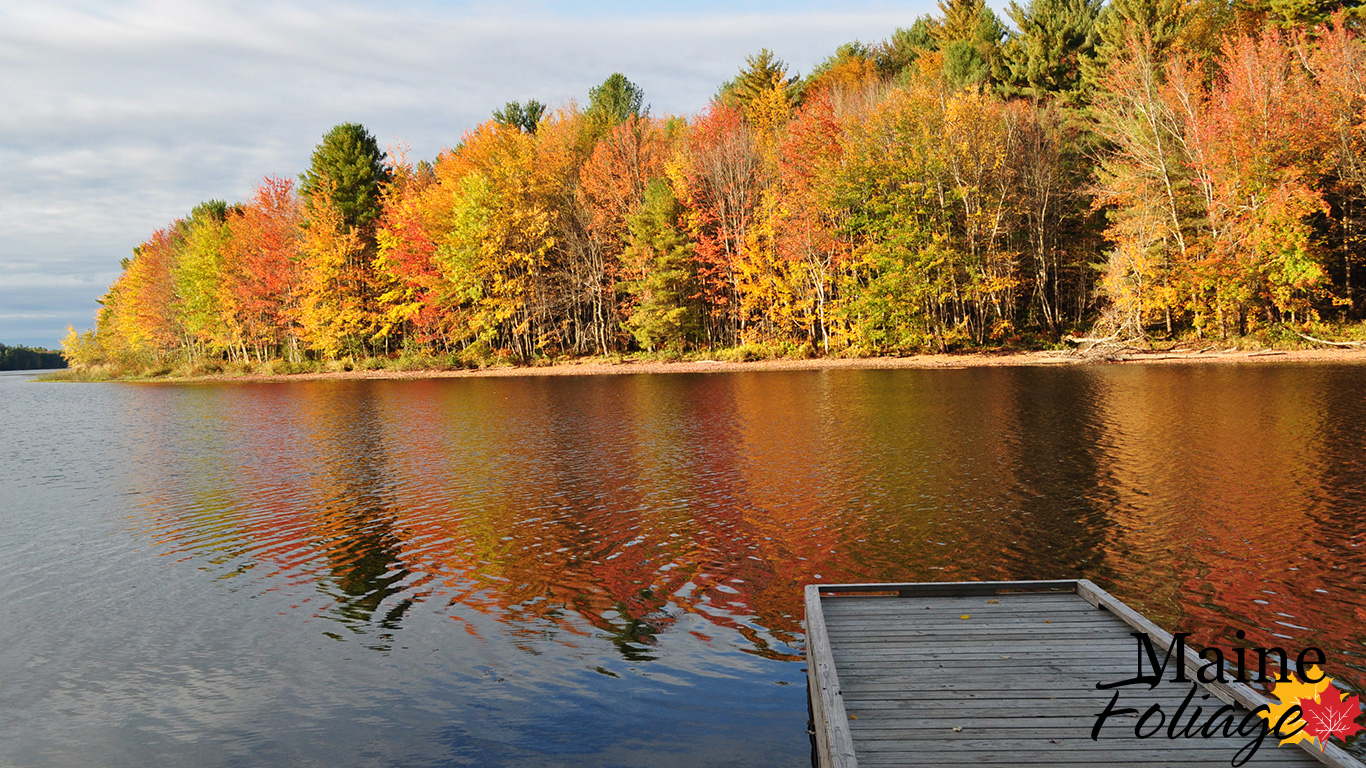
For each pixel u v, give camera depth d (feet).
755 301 183.73
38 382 318.86
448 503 52.65
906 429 73.67
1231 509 42.70
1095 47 179.32
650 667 26.86
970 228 163.94
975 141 164.45
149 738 23.52
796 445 67.97
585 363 193.36
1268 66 136.46
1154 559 35.45
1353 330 130.72
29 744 23.38
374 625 31.83
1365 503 42.78
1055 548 37.55
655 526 44.62
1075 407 82.99
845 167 171.53
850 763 16.46
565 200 213.05
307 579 38.14
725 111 219.82
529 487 56.44
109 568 41.04
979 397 95.50
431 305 210.38
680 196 189.26
